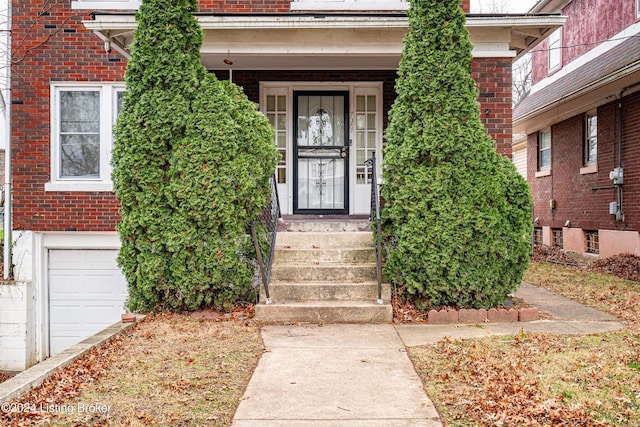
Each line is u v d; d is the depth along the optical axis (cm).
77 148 995
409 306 716
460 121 691
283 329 641
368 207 1071
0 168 2220
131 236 697
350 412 401
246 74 1033
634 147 1182
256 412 401
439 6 689
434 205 678
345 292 716
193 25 707
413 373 483
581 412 384
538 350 535
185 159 677
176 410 402
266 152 707
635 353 522
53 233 988
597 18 1438
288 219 991
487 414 387
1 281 952
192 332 621
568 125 1522
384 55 870
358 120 1070
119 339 591
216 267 686
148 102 686
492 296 691
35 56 978
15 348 952
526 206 704
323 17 816
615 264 1164
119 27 819
